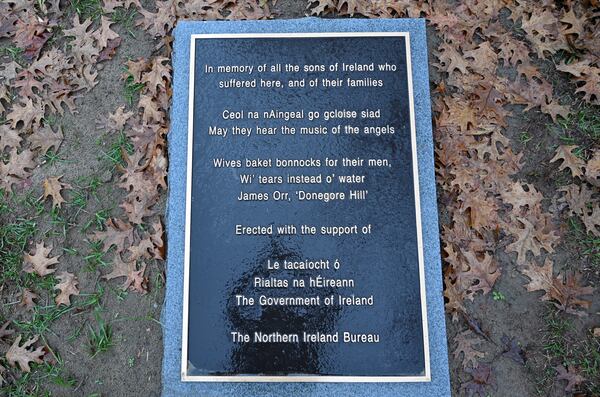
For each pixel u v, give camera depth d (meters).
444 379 1.34
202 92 1.48
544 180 1.59
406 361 1.33
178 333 1.37
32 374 1.47
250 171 1.43
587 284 1.51
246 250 1.39
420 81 1.51
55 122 1.65
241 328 1.35
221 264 1.38
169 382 1.35
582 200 1.56
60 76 1.68
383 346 1.34
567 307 1.49
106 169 1.61
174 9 1.71
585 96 1.64
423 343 1.34
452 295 1.48
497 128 1.61
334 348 1.34
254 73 1.49
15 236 1.57
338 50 1.51
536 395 1.43
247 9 1.71
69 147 1.63
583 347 1.47
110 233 1.55
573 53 1.68
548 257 1.53
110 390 1.46
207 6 1.71
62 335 1.50
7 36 1.72
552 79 1.67
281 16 1.71
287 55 1.50
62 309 1.51
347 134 1.45
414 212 1.40
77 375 1.47
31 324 1.50
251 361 1.34
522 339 1.47
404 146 1.44
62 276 1.53
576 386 1.44
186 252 1.39
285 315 1.36
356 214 1.41
